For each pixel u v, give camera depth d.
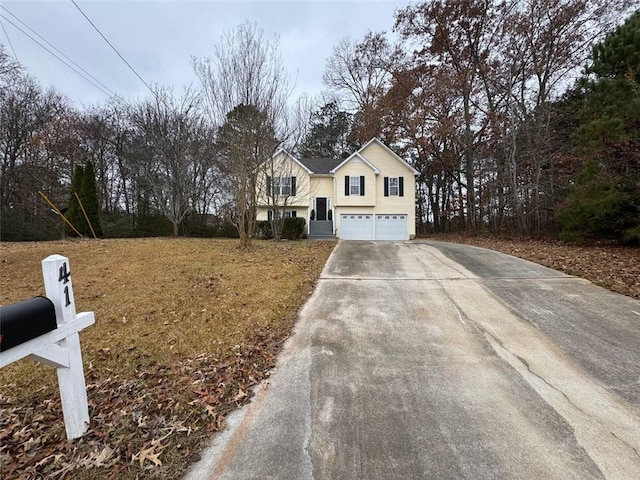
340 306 5.07
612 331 3.96
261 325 4.34
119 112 21.20
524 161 16.31
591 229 10.58
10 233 14.57
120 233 18.78
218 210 19.39
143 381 3.03
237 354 3.53
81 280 6.32
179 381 2.99
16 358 1.71
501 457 2.05
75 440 2.20
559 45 15.54
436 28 19.55
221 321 4.49
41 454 2.10
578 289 5.59
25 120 18.69
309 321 4.48
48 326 1.95
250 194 10.77
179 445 2.16
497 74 17.64
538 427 2.33
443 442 2.19
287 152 13.22
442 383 2.93
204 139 18.19
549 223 15.58
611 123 8.48
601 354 3.43
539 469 1.95
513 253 9.52
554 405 2.59
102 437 2.23
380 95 23.77
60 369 2.15
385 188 19.80
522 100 16.14
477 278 6.61
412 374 3.10
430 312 4.77
